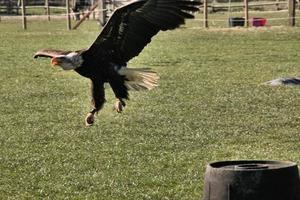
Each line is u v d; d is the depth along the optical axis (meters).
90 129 16.80
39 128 17.12
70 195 12.08
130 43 8.83
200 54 29.95
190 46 32.62
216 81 23.20
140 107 19.08
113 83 9.00
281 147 14.93
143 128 16.75
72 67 8.80
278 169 8.79
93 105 9.14
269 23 41.25
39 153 14.78
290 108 18.80
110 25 8.72
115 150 14.84
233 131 16.34
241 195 8.77
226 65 26.84
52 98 21.12
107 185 12.51
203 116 17.98
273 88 21.75
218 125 16.97
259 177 8.73
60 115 18.61
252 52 30.22
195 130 16.48
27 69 27.02
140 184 12.52
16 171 13.53
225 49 31.36
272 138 15.74
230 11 50.31
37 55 8.87
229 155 14.30
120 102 9.03
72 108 19.58
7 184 12.75
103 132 16.50
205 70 25.66
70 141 15.77
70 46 34.41
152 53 30.42
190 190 12.15
